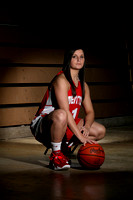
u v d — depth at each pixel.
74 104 4.11
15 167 3.89
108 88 8.47
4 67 6.72
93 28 8.25
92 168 3.72
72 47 4.03
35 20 7.18
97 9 8.31
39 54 7.22
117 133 6.99
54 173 3.59
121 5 8.70
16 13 6.89
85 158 3.67
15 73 6.86
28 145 5.64
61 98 3.93
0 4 6.68
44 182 3.22
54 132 3.76
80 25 7.98
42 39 7.29
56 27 7.52
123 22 8.80
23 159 4.39
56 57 7.49
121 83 8.78
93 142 3.77
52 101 4.09
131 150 4.99
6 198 2.73
